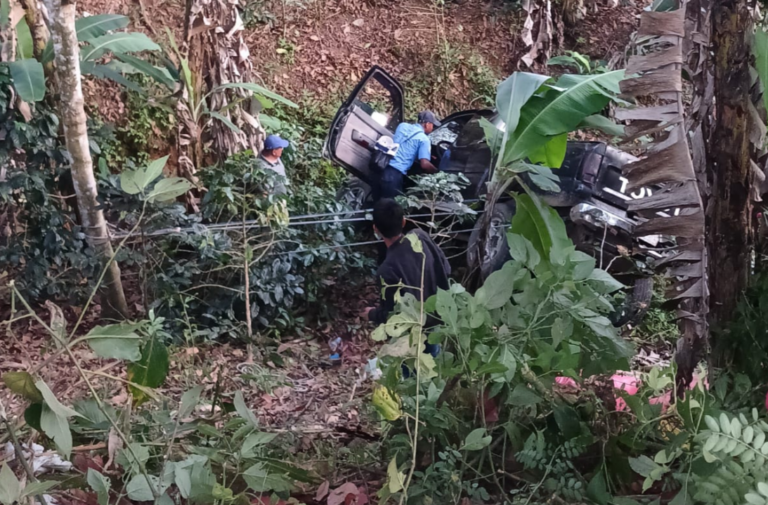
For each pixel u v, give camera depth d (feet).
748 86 8.53
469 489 6.51
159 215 16.19
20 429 7.53
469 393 7.18
